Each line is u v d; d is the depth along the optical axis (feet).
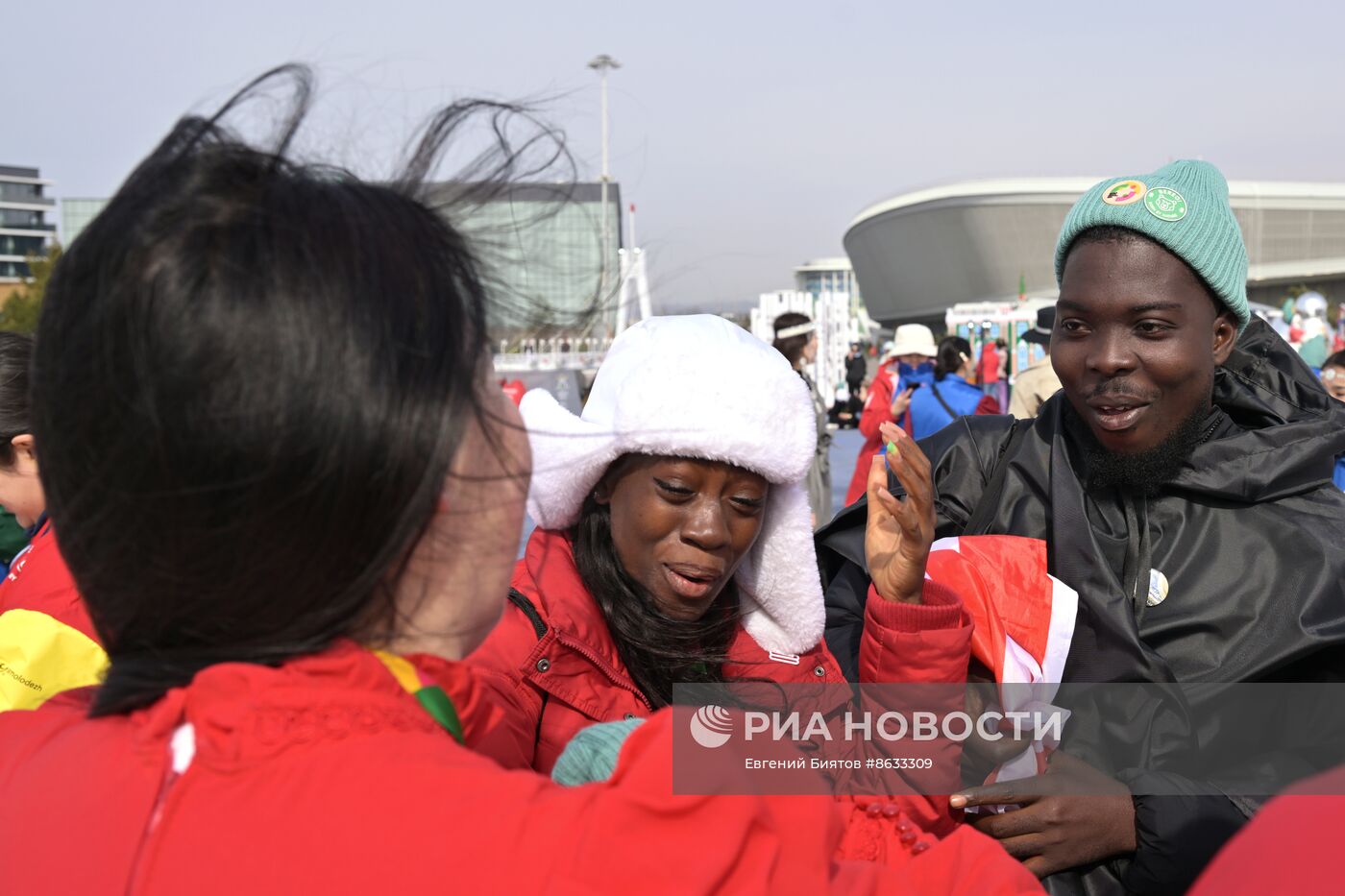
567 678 4.80
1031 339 20.93
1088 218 6.07
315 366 2.31
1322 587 5.88
